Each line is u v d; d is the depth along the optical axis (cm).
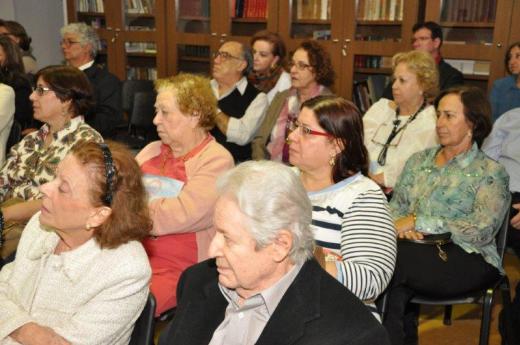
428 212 214
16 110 363
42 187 128
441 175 215
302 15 445
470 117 206
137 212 132
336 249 152
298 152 160
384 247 145
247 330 108
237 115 335
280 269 105
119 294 128
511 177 297
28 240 144
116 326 128
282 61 371
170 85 195
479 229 199
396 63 283
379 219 149
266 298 105
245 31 475
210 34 484
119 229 129
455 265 194
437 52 372
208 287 117
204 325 114
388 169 273
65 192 126
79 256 130
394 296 188
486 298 195
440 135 211
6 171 239
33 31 548
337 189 156
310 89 332
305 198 105
